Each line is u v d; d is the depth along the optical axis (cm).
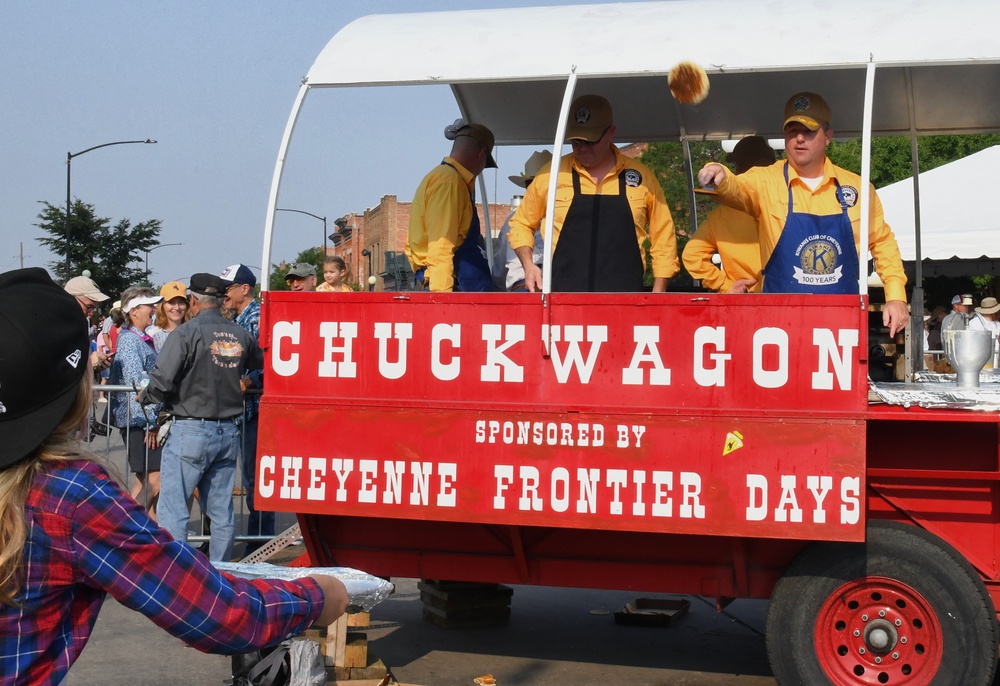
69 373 200
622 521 454
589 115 517
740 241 544
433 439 475
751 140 635
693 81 457
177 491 650
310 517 514
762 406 445
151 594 198
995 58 441
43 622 196
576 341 461
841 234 488
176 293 916
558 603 705
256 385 776
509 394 468
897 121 660
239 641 205
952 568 444
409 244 584
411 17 520
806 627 457
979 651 441
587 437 459
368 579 268
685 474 449
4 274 203
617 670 555
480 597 642
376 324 483
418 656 577
